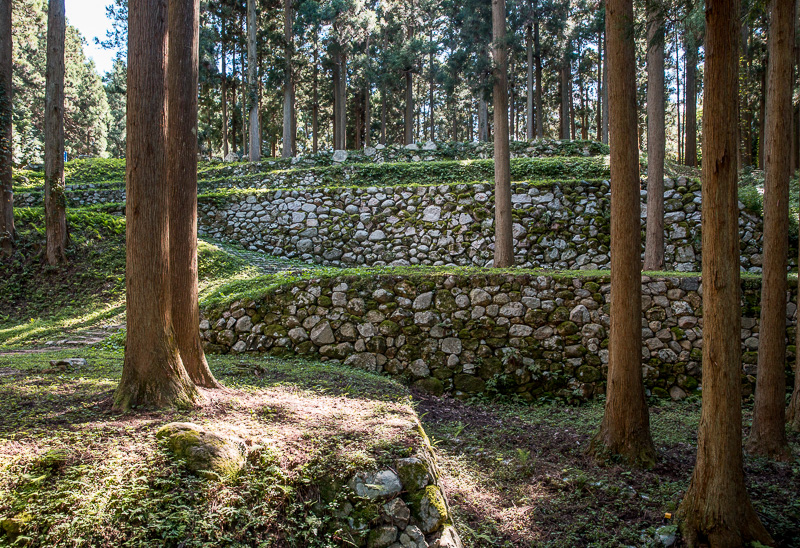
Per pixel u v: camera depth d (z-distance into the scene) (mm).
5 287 11969
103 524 2969
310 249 14742
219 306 8953
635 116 5371
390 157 22062
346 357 8375
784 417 5875
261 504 3369
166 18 4488
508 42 10695
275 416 4555
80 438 3643
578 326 8086
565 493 4910
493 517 4449
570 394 7871
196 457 3420
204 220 15727
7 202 12938
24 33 27906
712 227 3982
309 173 19453
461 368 8125
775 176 5934
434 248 13820
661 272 8961
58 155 12664
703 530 4020
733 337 4012
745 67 18328
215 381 5359
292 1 26141
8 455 3332
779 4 5906
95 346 8820
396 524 3545
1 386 5090
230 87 31953
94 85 38562
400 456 3912
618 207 5414
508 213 10906
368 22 24547
